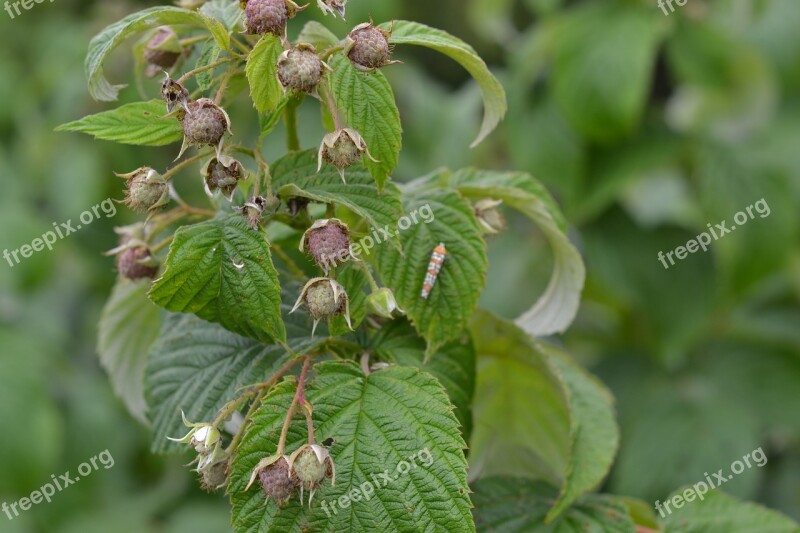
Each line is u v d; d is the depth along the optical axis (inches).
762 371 41.7
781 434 44.1
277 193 24.4
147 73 25.9
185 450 25.0
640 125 39.1
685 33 38.6
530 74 39.1
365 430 24.0
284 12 23.5
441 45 24.4
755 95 39.8
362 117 23.9
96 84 24.4
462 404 25.2
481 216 25.8
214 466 24.1
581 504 26.5
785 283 48.6
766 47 52.5
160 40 25.5
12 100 53.3
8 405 42.4
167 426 25.1
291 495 23.5
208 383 25.1
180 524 43.3
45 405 43.1
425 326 24.8
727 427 39.3
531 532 26.1
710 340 43.6
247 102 39.1
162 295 23.8
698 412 40.0
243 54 24.4
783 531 26.8
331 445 23.9
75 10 59.6
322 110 24.8
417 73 48.6
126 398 27.7
